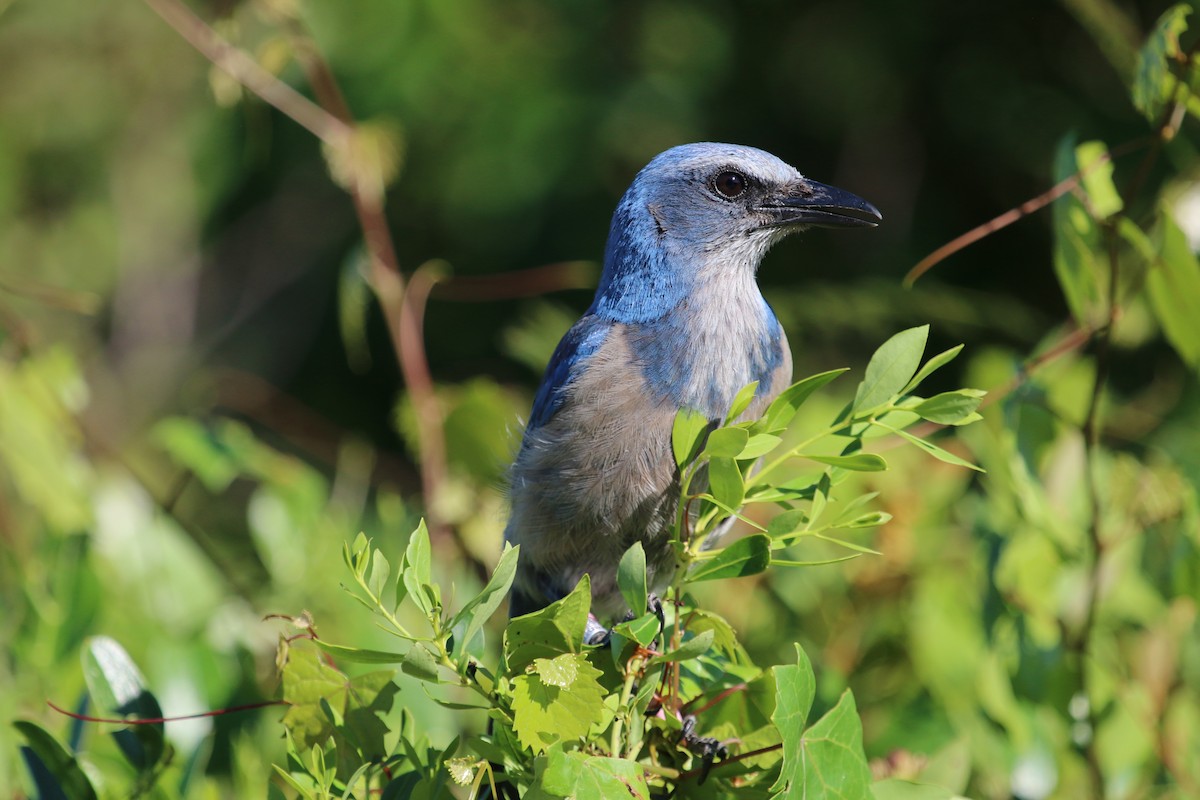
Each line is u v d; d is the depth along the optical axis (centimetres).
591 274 2125
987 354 1098
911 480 1013
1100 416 1037
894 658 971
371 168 1204
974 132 2245
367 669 906
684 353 886
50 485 1081
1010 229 2247
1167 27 776
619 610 929
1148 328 1048
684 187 930
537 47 2311
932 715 854
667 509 872
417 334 1203
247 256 2655
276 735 845
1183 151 977
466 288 2322
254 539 1016
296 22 1195
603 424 869
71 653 851
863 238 2266
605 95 2284
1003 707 848
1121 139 2148
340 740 643
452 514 1101
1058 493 938
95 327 2650
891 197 2298
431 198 2308
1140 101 791
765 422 606
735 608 969
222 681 844
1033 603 914
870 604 975
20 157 2612
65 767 678
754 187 941
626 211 941
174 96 2666
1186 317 843
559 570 913
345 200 2608
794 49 2314
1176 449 1010
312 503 1035
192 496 2027
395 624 569
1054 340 1041
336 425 2500
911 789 616
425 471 1146
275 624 987
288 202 2627
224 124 2539
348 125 1203
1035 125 2203
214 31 1188
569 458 873
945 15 2266
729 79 2327
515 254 2305
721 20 2327
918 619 933
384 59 2241
